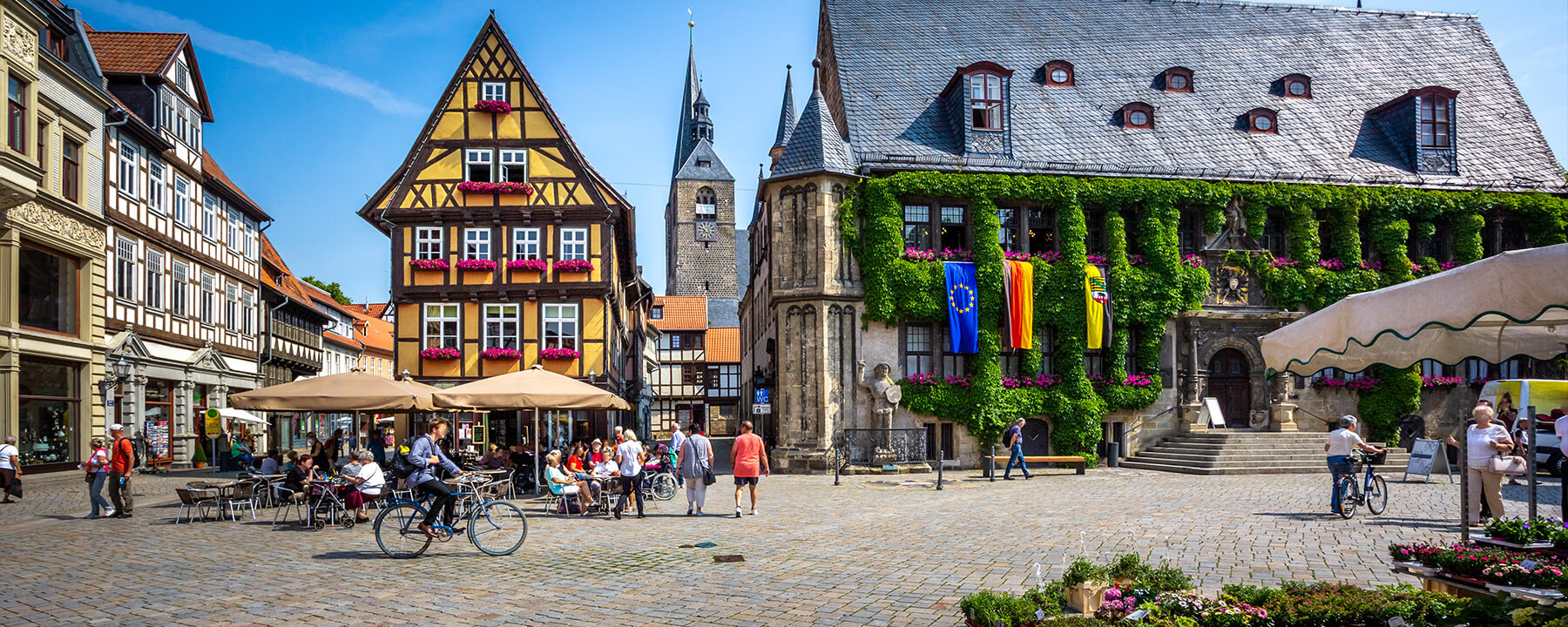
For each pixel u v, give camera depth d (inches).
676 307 2778.1
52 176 905.5
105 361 997.8
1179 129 1197.7
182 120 1200.8
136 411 1059.9
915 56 1214.9
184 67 1197.7
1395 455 1021.2
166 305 1149.7
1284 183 1151.0
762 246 1707.7
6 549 473.1
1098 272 1102.4
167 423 1163.3
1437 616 225.5
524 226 1201.4
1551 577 235.8
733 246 3897.6
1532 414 308.8
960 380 1075.3
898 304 1063.6
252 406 648.4
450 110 1206.9
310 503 563.5
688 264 3865.7
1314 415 1131.9
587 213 1194.6
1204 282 1123.3
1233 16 1349.7
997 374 1073.5
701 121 4269.2
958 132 1125.7
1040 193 1097.4
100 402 984.3
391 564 422.0
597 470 686.5
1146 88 1239.5
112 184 1019.9
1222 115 1226.0
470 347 1184.2
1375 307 296.2
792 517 608.4
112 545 487.2
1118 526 537.3
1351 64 1320.1
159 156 1139.3
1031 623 255.9
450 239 1194.6
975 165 1101.1
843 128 1138.0
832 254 1059.9
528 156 1204.5
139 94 1106.7
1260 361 1139.9
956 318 1063.6
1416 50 1352.1
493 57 1214.3
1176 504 657.6
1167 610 252.2
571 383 753.6
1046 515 602.2
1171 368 1120.8
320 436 1836.9
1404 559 271.6
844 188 1073.5
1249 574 381.7
